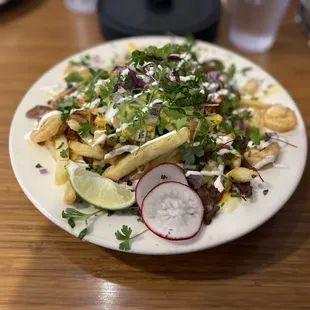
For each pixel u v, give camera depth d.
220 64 0.29
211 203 0.21
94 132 0.24
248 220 0.21
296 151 0.25
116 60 0.31
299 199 0.26
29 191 0.22
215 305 0.21
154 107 0.23
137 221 0.21
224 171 0.24
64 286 0.22
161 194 0.21
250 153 0.24
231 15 0.39
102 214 0.21
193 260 0.23
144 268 0.22
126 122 0.23
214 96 0.26
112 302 0.21
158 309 0.21
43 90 0.28
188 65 0.26
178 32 0.35
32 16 0.41
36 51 0.37
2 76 0.34
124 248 0.20
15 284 0.22
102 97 0.24
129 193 0.22
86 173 0.22
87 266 0.22
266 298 0.21
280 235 0.24
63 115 0.24
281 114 0.26
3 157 0.28
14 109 0.31
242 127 0.26
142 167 0.23
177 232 0.20
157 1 0.37
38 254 0.23
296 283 0.22
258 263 0.23
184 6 0.37
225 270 0.22
